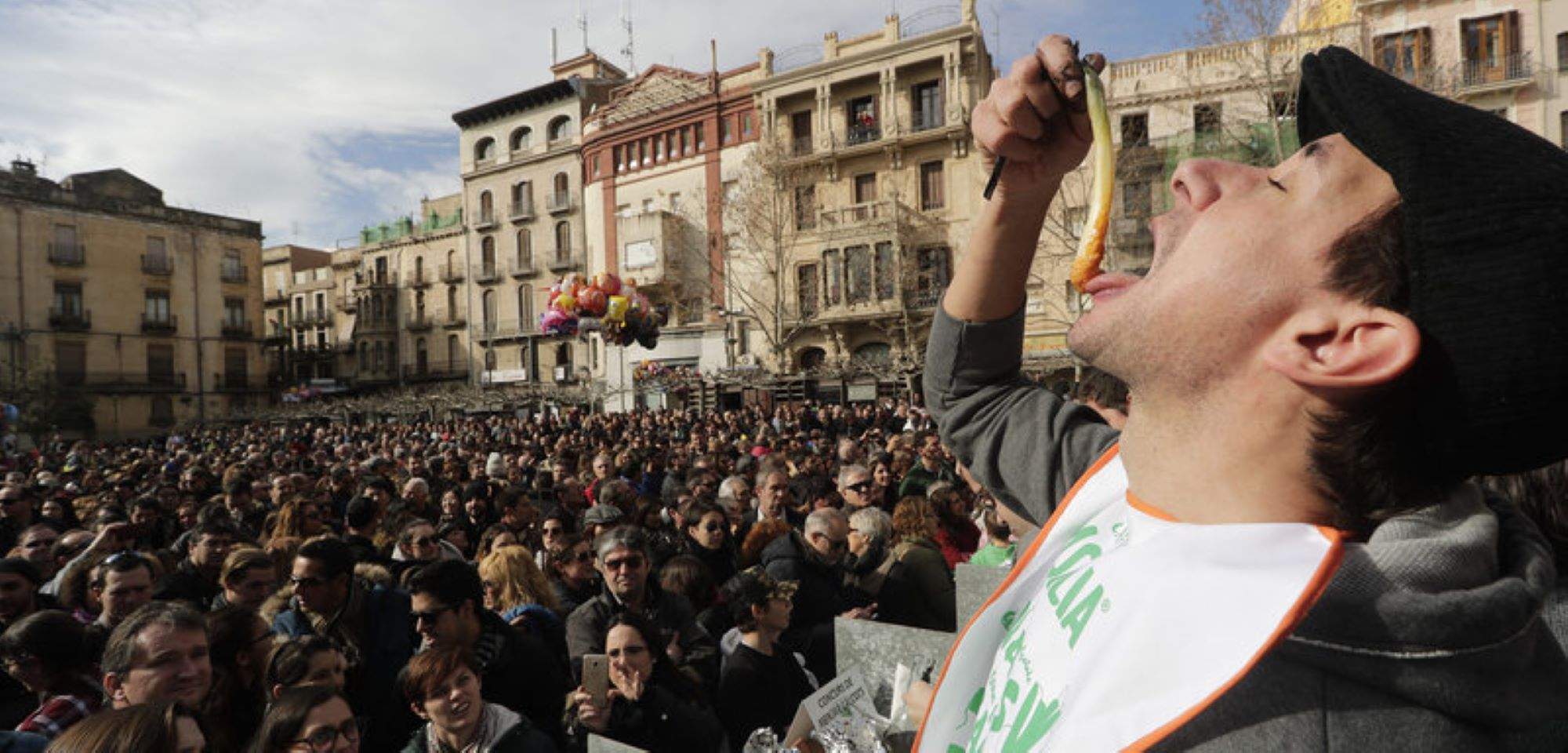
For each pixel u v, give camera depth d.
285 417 45.88
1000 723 0.68
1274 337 0.56
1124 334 0.65
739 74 35.22
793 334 30.69
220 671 3.22
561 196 41.38
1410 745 0.48
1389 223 0.54
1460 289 0.49
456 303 46.88
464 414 41.34
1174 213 0.67
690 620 4.21
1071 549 0.75
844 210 31.55
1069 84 0.83
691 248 35.75
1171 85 23.47
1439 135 0.51
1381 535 0.53
